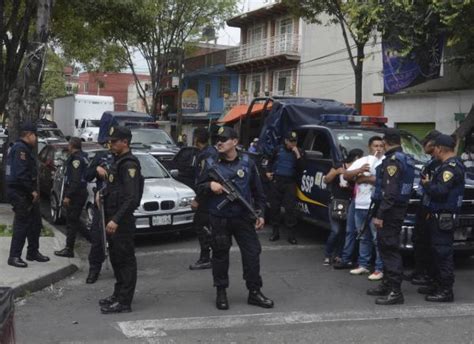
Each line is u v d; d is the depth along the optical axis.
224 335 4.98
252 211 5.66
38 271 6.82
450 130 18.09
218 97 37.41
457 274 7.40
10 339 2.64
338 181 7.46
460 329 5.20
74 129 32.41
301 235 9.88
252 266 5.79
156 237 9.68
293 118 10.42
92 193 9.12
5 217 10.35
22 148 6.93
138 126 18.14
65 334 5.02
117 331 5.09
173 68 35.69
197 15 31.06
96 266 6.81
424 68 17.62
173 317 5.50
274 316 5.53
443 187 5.82
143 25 16.86
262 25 33.22
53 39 20.59
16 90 10.63
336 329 5.16
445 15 11.80
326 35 27.78
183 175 10.42
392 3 12.72
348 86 26.42
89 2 15.38
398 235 6.02
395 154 5.93
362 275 7.21
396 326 5.26
